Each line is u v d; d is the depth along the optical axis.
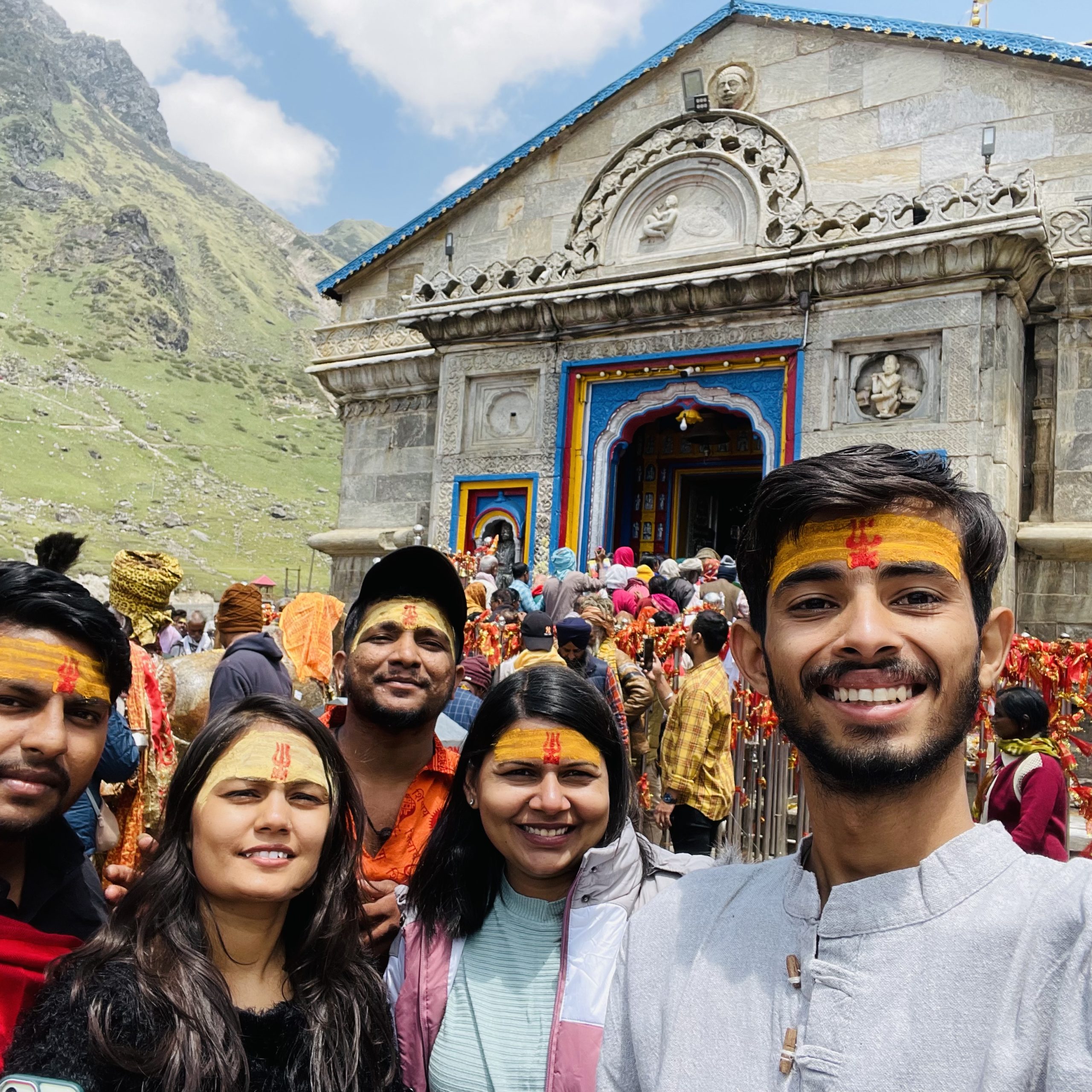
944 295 12.63
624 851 2.81
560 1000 2.63
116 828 3.85
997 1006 1.46
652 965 1.87
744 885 1.89
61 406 101.38
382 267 18.92
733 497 20.75
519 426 15.96
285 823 2.44
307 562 79.19
